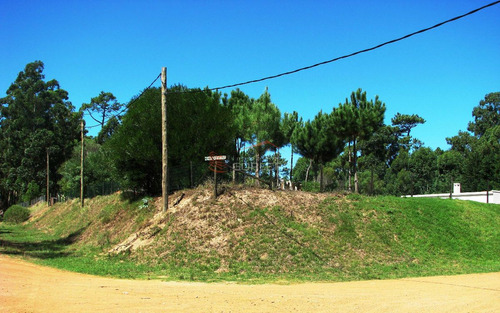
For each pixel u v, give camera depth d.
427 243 20.00
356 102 31.62
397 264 17.50
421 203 23.92
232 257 16.88
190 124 26.12
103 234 24.69
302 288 12.04
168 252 17.94
